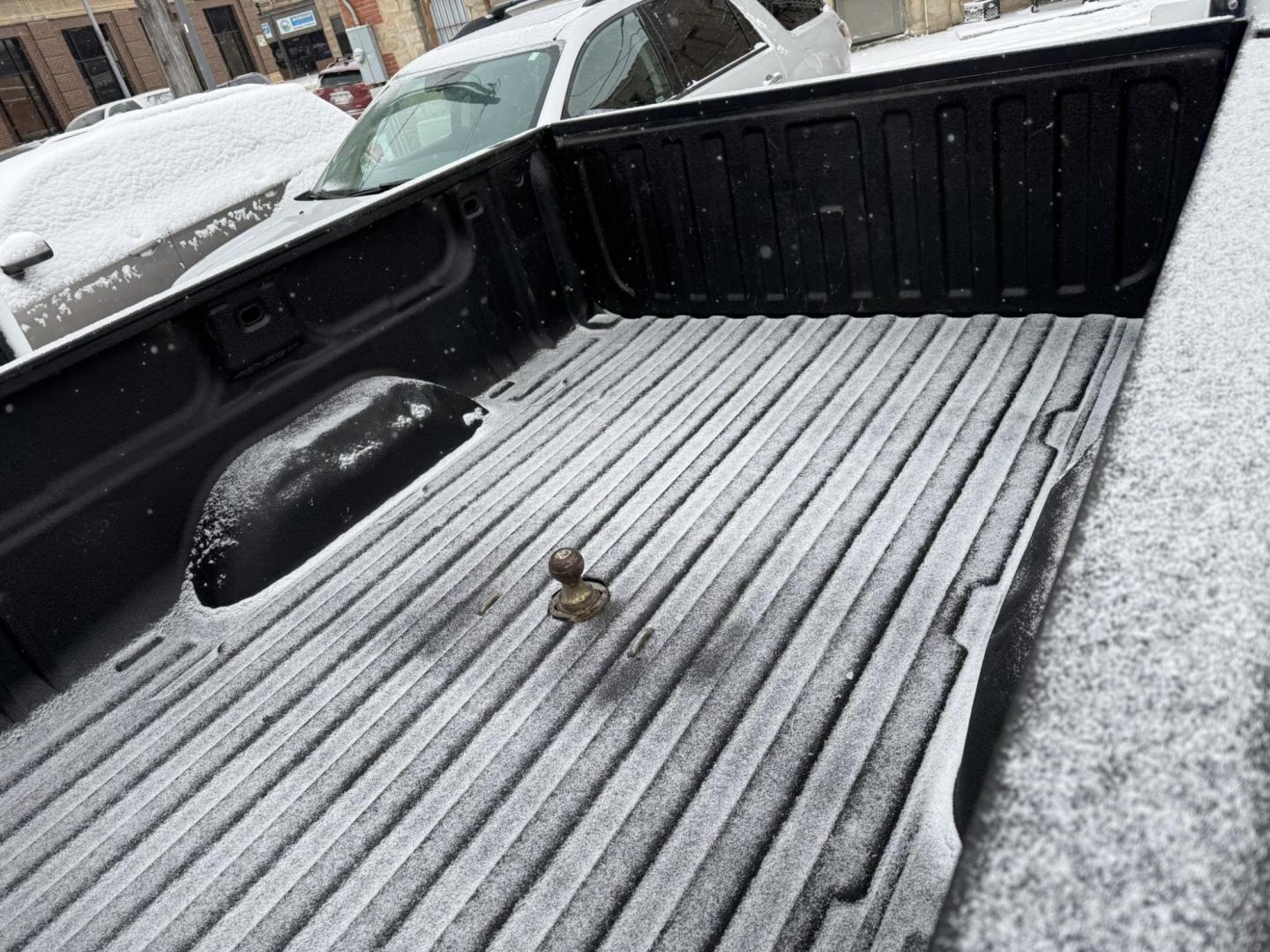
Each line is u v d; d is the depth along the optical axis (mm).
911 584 1852
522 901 1426
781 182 2826
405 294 2787
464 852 1531
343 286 2604
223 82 35156
